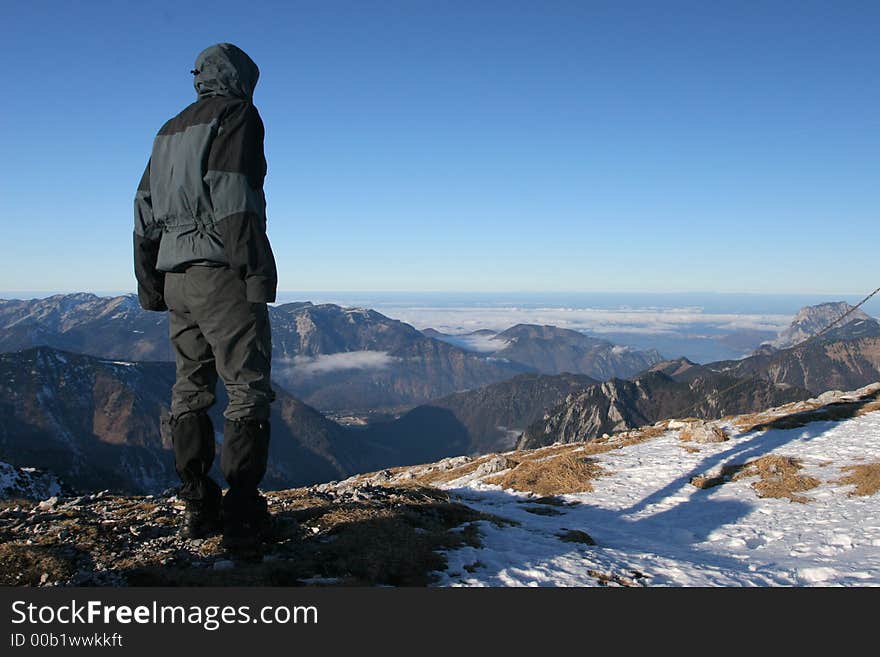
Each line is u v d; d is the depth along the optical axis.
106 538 5.75
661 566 7.39
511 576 6.10
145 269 5.14
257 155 4.61
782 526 11.57
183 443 5.30
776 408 27.08
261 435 4.94
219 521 5.76
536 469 17.78
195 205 4.49
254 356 4.79
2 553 4.86
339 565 5.44
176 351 5.14
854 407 22.20
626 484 16.09
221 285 4.64
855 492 13.21
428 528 7.76
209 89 4.77
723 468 16.55
